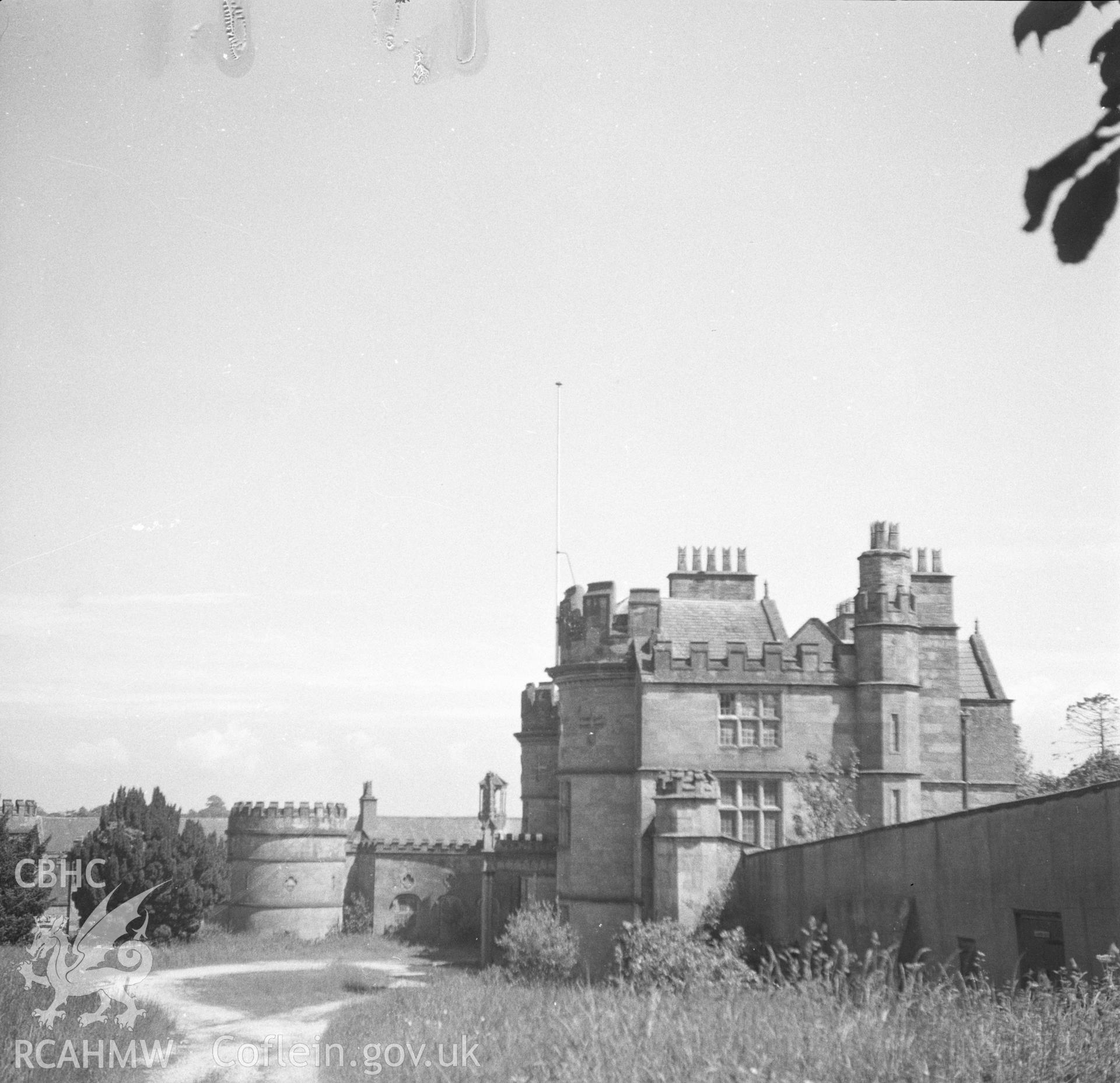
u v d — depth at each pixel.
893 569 44.88
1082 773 45.09
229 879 70.69
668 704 44.03
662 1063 14.62
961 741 48.06
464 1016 23.02
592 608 46.53
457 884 72.88
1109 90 2.94
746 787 43.72
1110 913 16.98
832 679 44.34
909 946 23.58
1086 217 2.77
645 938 30.95
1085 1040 12.73
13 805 50.97
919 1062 12.93
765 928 34.06
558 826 46.88
